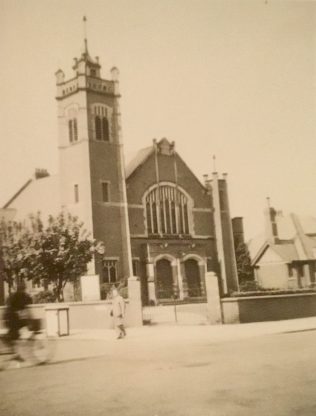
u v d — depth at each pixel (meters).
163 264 45.19
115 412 8.53
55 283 35.47
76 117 42.72
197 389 9.87
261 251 49.94
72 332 23.03
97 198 41.50
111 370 12.67
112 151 43.09
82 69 42.34
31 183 49.88
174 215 46.91
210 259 48.34
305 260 48.19
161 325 24.22
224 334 19.00
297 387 9.61
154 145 46.41
